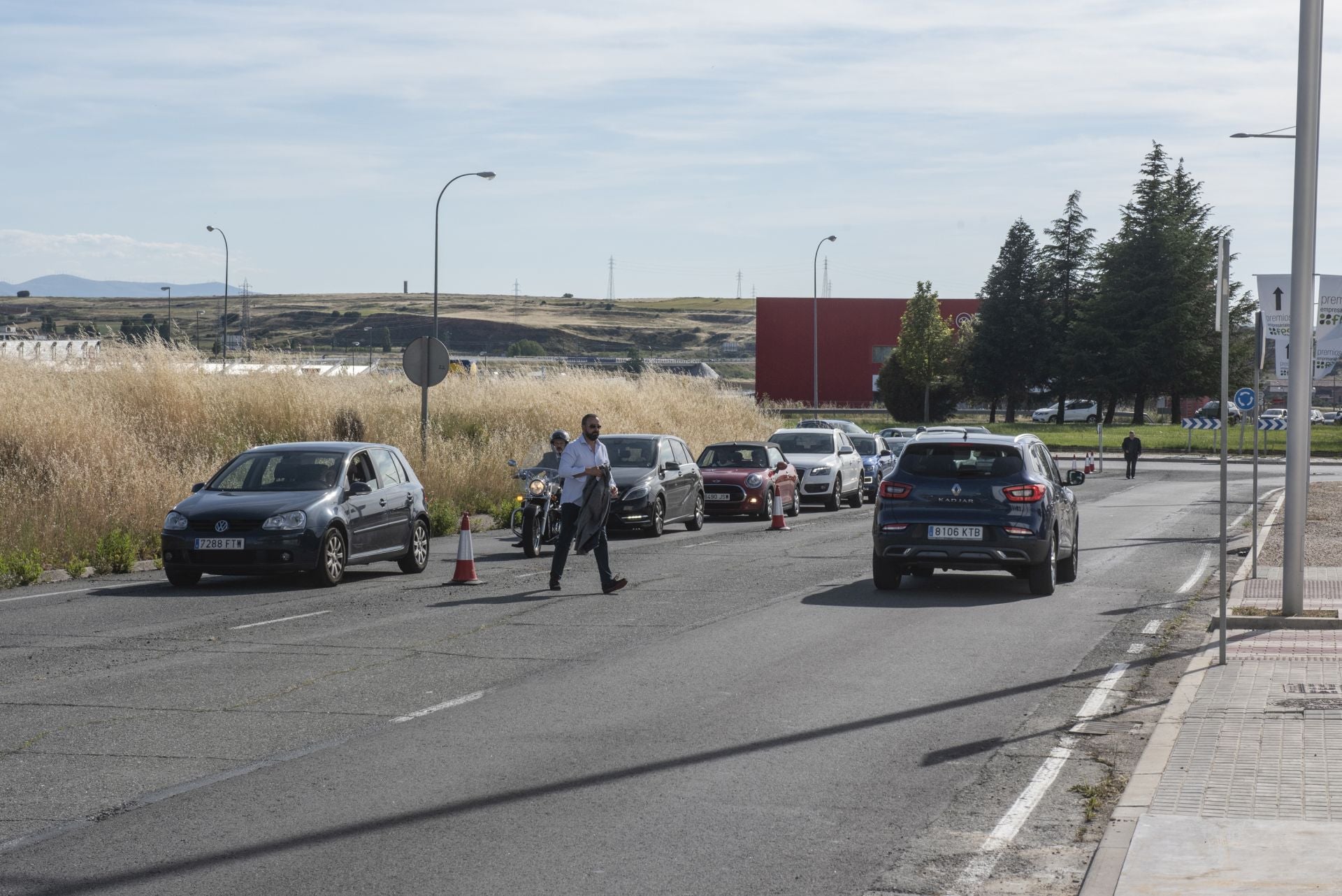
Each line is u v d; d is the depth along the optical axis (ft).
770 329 394.11
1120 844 21.59
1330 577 59.67
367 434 105.91
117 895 19.74
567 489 56.44
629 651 41.57
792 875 20.95
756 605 52.54
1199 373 338.54
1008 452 56.08
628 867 21.25
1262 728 30.04
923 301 325.21
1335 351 63.52
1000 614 50.29
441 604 52.34
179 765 27.30
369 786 25.89
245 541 56.39
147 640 43.09
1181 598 55.21
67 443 82.89
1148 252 337.93
